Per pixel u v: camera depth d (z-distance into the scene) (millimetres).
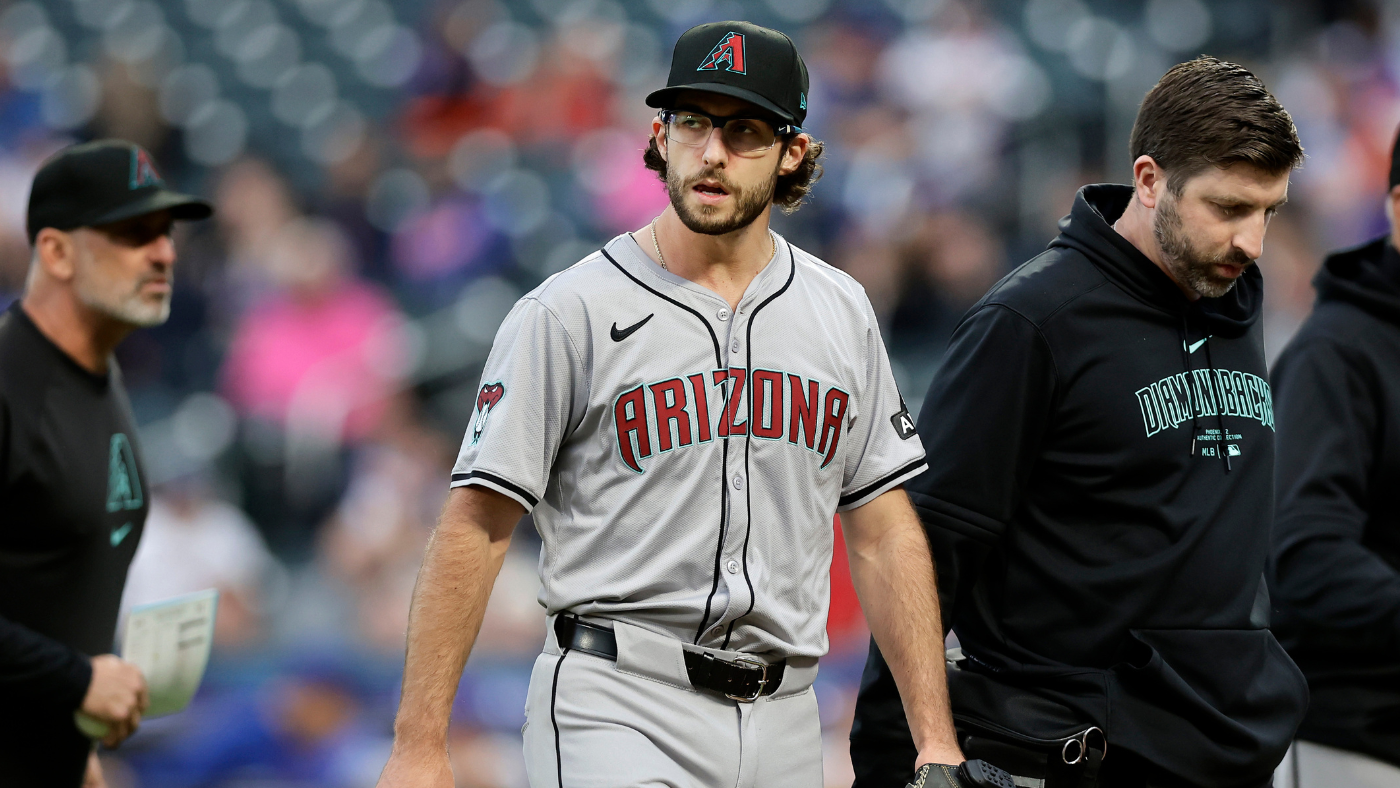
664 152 9633
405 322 32938
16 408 11836
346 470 29859
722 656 9383
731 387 9453
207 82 42031
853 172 36094
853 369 9977
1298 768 12227
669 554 9336
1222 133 9781
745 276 9766
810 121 37469
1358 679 11797
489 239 35219
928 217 33625
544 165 37531
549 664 9594
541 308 9453
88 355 12539
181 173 39969
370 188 37312
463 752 22266
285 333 31656
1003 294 10500
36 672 11477
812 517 9758
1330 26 41781
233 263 33875
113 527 12594
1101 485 10266
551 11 42281
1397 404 11867
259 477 29797
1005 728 10312
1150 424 10242
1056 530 10383
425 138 39250
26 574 11961
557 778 9352
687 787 9281
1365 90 40156
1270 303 33750
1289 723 10359
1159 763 9984
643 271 9555
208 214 13148
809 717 9953
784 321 9727
